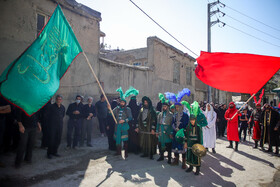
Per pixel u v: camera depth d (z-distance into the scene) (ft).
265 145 26.63
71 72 26.96
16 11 21.36
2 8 20.26
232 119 23.30
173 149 16.79
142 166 16.79
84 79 28.78
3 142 18.02
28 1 22.39
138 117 19.62
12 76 10.84
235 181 14.17
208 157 20.38
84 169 15.71
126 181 13.64
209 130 21.80
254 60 15.44
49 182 13.07
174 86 54.44
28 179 13.30
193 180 14.15
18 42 21.53
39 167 15.57
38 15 23.99
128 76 37.29
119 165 16.89
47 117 19.04
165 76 49.96
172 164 17.16
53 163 16.70
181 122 16.16
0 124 15.38
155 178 14.30
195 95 70.85
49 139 17.80
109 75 33.14
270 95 85.92
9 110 15.48
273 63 14.93
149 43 45.55
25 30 22.18
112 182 13.42
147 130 18.92
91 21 30.48
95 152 20.70
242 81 16.07
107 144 24.35
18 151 14.99
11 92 10.73
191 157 15.17
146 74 42.42
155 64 45.44
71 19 27.45
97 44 31.27
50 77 13.16
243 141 29.58
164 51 49.73
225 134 35.83
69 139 21.49
